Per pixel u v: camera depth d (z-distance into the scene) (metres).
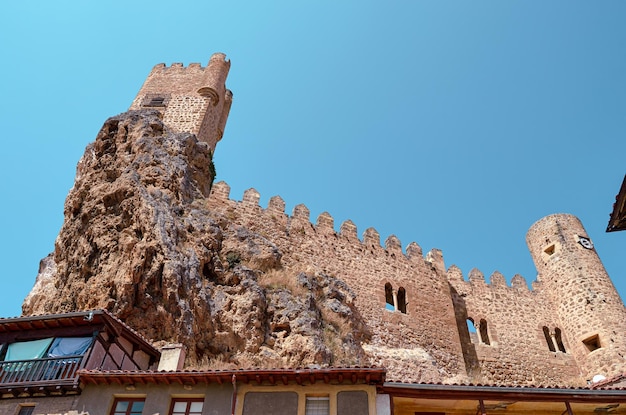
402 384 17.02
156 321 25.06
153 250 27.09
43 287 34.59
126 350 21.08
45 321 19.98
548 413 17.55
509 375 37.31
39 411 17.56
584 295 40.81
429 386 16.98
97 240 29.27
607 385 30.83
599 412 17.62
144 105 45.06
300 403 16.73
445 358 35.44
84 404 17.45
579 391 16.95
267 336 27.11
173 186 32.53
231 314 26.78
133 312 25.36
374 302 35.59
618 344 37.38
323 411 16.69
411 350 34.03
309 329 27.45
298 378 16.95
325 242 37.41
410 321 36.09
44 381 17.98
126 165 33.84
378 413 16.39
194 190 34.47
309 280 32.19
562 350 41.09
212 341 25.70
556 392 16.94
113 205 31.23
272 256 31.77
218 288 28.03
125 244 27.97
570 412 16.77
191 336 24.83
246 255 31.00
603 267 42.75
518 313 41.88
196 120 43.16
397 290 37.84
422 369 32.47
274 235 35.41
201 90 46.12
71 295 28.06
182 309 25.20
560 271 43.22
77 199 33.84
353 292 35.16
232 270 29.20
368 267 37.72
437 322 37.47
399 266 39.50
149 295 25.64
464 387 16.98
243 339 26.08
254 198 37.12
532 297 43.44
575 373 38.94
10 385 18.11
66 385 17.72
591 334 39.00
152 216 28.84
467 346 38.25
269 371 16.89
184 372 17.28
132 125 37.31
